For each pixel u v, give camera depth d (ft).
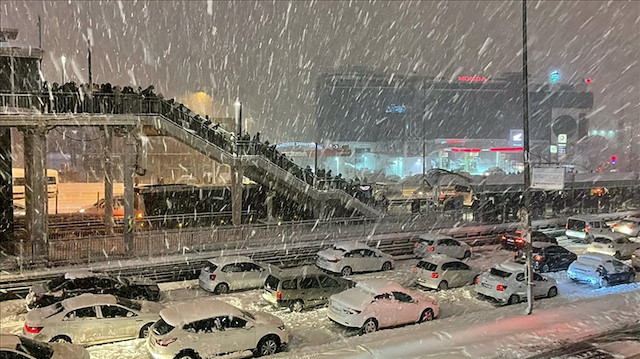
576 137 309.42
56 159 194.59
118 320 49.70
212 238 85.20
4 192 85.15
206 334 44.88
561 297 67.10
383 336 48.26
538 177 54.90
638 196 164.86
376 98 301.02
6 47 78.89
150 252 78.84
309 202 105.40
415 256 92.68
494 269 67.62
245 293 68.13
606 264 73.87
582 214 138.10
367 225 103.30
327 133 299.79
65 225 100.73
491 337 47.09
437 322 52.95
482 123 304.30
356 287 57.62
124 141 81.25
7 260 70.23
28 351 37.27
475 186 143.43
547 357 42.16
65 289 58.85
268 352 47.42
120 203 124.98
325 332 54.29
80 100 78.95
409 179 178.91
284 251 85.71
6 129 85.05
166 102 86.89
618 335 47.80
